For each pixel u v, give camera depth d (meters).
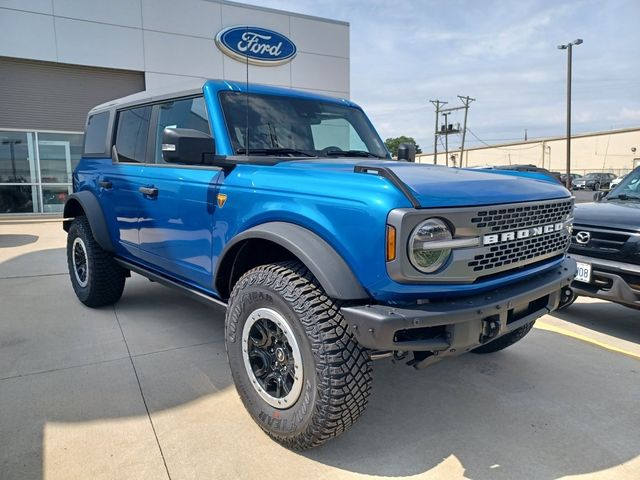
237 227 2.71
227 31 14.10
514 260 2.40
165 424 2.62
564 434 2.64
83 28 12.73
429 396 3.06
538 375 3.39
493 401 3.00
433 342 2.13
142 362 3.42
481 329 2.25
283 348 2.37
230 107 3.14
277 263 2.46
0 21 11.93
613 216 4.23
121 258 4.34
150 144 3.72
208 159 2.87
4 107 12.52
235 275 2.83
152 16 13.38
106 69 13.32
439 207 2.06
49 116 13.02
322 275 2.11
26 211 13.16
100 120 4.66
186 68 13.88
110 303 4.68
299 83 15.38
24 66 12.57
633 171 5.45
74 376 3.18
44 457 2.31
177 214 3.24
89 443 2.44
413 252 1.99
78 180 4.84
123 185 3.89
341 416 2.17
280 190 2.47
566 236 2.90
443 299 2.18
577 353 3.81
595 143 53.28
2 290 5.40
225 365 3.38
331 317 2.18
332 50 15.80
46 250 8.09
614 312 5.02
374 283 2.06
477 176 2.55
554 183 3.02
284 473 2.24
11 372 3.24
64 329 4.08
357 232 2.09
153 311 4.59
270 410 2.44
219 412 2.76
